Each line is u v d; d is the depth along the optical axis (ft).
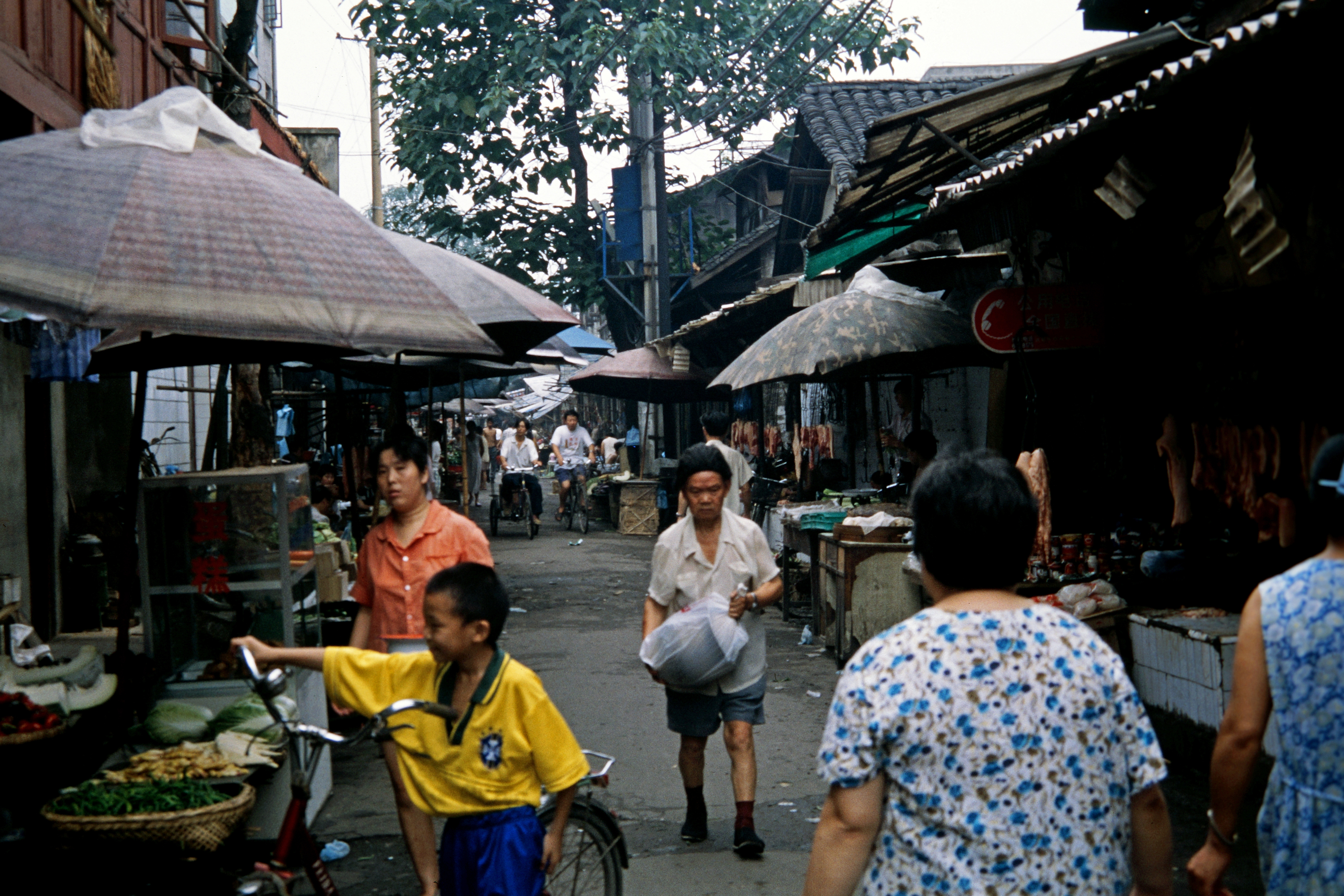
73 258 11.40
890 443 35.55
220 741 13.76
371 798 18.34
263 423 24.26
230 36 25.34
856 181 21.77
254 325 11.73
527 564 49.62
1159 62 18.02
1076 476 27.63
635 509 61.87
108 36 26.99
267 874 9.14
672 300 75.77
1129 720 6.53
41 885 11.62
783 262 66.39
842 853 6.36
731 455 31.19
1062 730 6.31
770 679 26.81
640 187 65.87
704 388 59.57
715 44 71.41
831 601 30.19
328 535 27.48
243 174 13.51
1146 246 21.11
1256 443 17.87
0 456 26.86
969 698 6.27
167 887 11.64
